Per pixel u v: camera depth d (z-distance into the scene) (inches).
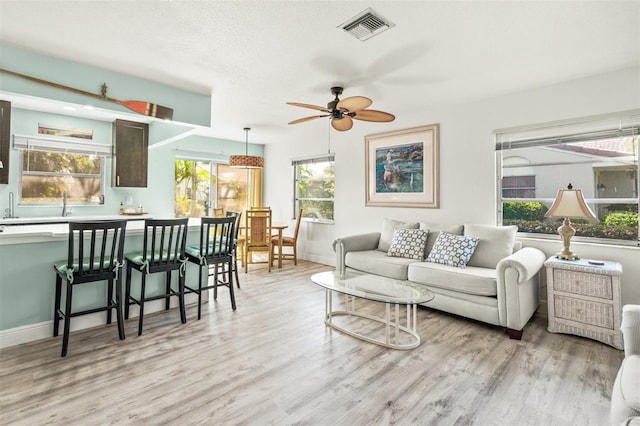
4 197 170.1
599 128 123.5
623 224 120.2
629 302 115.7
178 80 128.7
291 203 253.4
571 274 110.3
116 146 191.9
